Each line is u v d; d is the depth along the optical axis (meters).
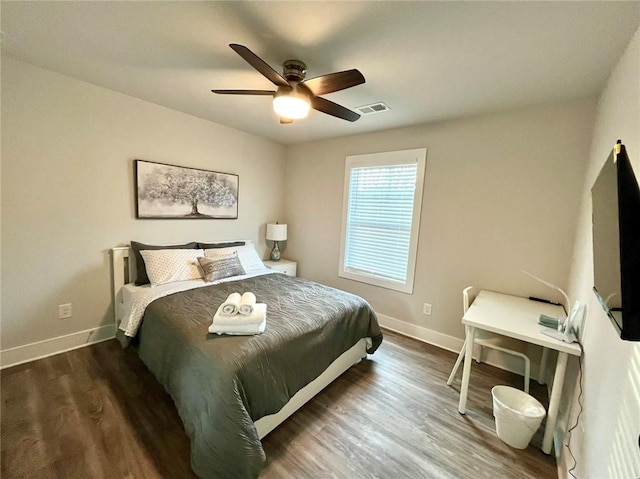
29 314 2.25
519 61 1.66
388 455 1.56
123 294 2.58
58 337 2.40
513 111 2.39
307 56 1.72
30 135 2.12
